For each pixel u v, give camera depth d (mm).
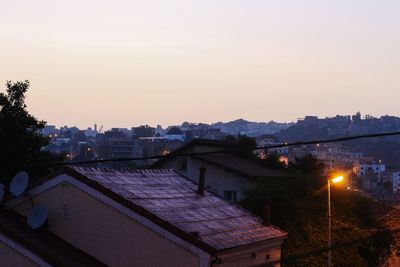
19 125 35906
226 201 27359
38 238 22016
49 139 37188
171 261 20781
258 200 34781
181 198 25188
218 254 20672
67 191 22859
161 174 27625
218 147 48125
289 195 35531
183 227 21250
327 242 33594
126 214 21625
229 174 43094
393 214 49656
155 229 21078
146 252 21188
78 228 22438
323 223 34500
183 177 28391
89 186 22375
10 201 24062
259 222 26156
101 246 21953
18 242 21078
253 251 23656
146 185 25125
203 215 23688
